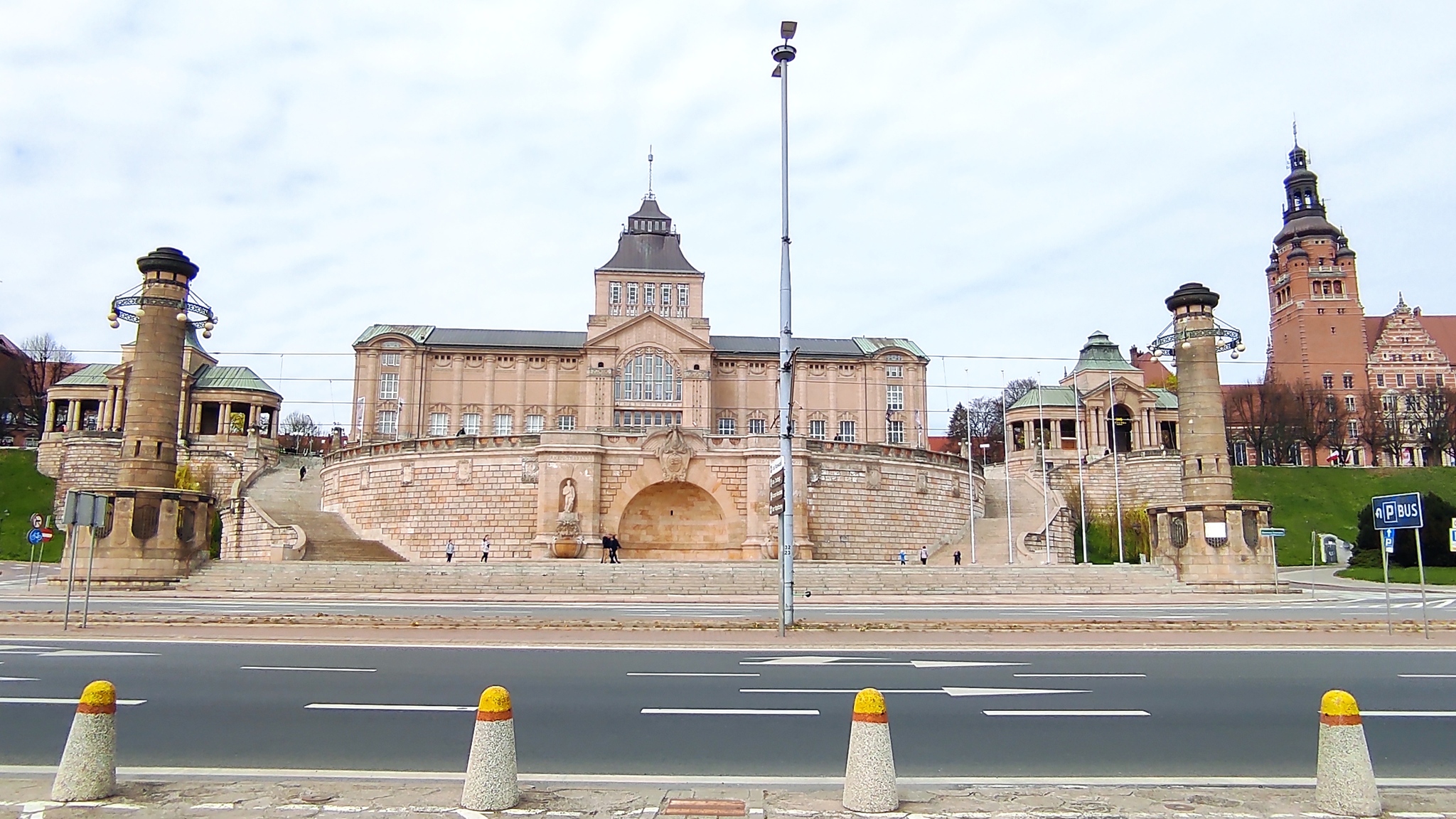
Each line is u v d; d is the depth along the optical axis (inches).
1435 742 521.3
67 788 388.2
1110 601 1720.0
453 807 382.3
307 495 3122.5
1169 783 435.2
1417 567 2657.5
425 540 2605.8
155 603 1481.3
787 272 1162.0
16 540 3272.6
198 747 493.7
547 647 899.4
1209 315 2085.4
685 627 1047.0
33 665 772.6
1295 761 478.3
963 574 1984.5
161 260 1895.9
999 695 654.5
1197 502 1987.0
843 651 893.2
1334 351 5728.3
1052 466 3969.0
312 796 395.9
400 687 670.5
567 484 2448.3
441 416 4222.4
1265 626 1091.9
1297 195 6127.0
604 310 4384.8
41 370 5182.1
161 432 1871.3
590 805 386.0
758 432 4375.0
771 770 453.4
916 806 388.8
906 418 4485.7
